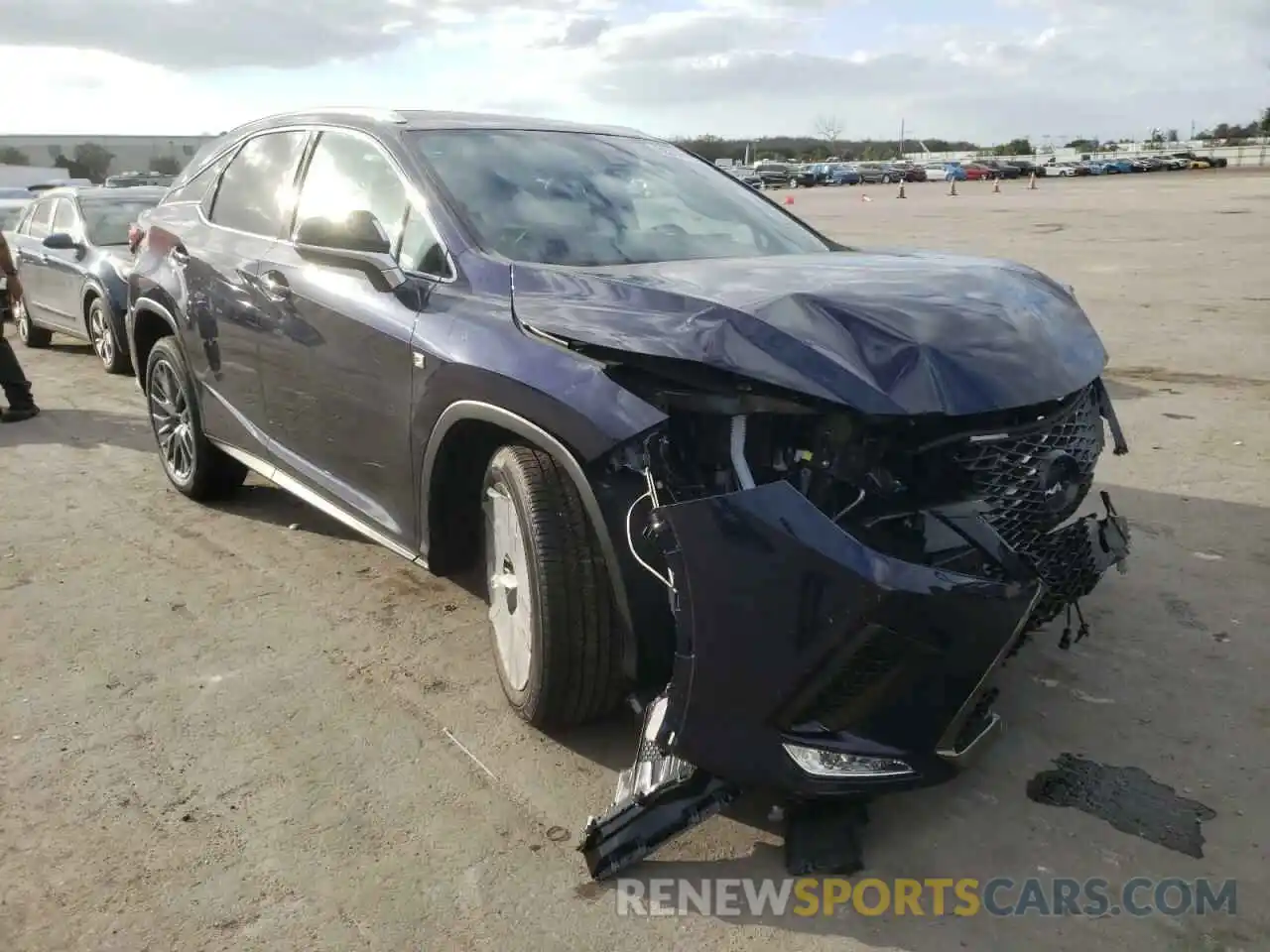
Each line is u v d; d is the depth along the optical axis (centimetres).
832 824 272
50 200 1088
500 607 325
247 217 466
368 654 378
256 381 442
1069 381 272
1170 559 440
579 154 414
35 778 304
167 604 424
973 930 241
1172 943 236
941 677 237
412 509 349
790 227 421
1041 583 249
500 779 300
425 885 258
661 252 360
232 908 251
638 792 269
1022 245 1788
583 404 267
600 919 246
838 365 245
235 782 301
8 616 414
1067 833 273
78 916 249
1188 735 316
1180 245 1703
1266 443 593
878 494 248
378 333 348
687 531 240
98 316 952
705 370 246
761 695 239
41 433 721
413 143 384
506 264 324
